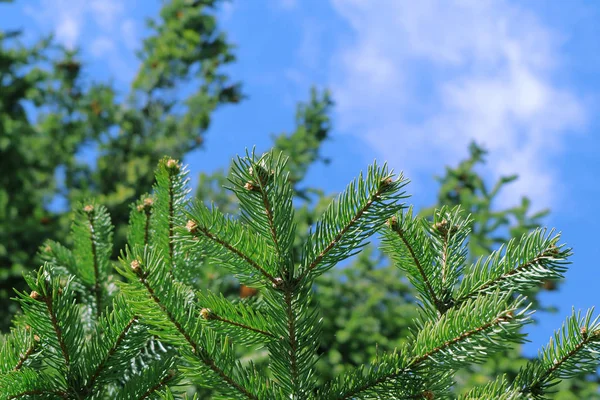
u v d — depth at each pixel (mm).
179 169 1029
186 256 1051
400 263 992
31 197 4625
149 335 965
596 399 2707
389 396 916
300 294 911
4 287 3611
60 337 927
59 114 5031
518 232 3189
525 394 933
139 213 1116
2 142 4422
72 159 4766
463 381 2570
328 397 918
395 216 989
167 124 5145
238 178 893
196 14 5746
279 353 919
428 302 985
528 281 958
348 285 3242
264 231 903
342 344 2775
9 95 5223
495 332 877
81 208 1138
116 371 958
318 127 5105
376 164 892
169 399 884
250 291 2117
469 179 3826
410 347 929
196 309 928
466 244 1009
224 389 900
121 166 4535
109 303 1113
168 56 5527
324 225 904
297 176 4344
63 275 1128
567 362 931
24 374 921
